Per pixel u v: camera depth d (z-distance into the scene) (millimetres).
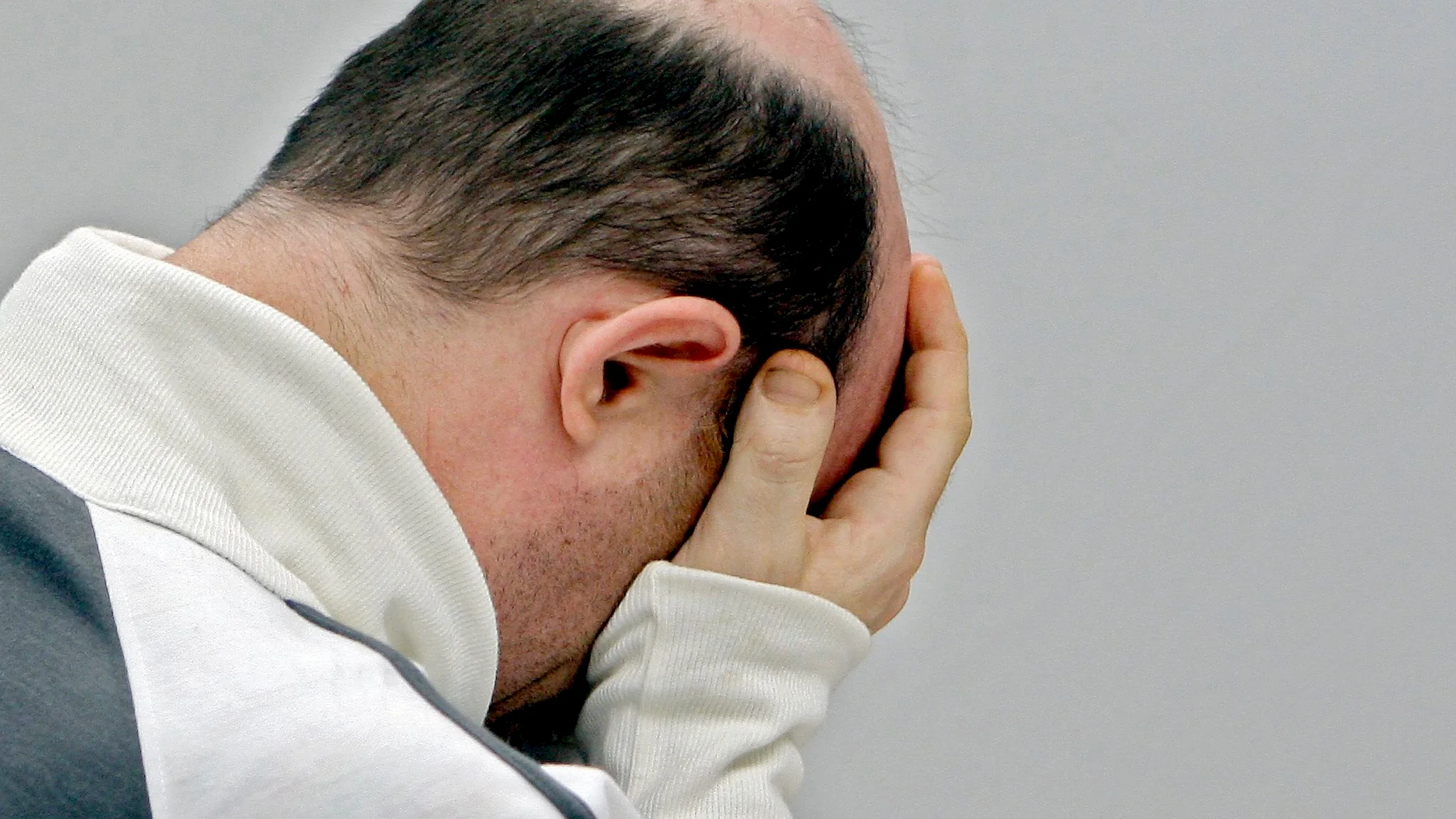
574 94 2506
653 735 2695
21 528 2129
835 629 2844
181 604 2037
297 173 2646
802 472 2697
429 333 2479
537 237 2473
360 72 2736
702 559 2752
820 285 2666
